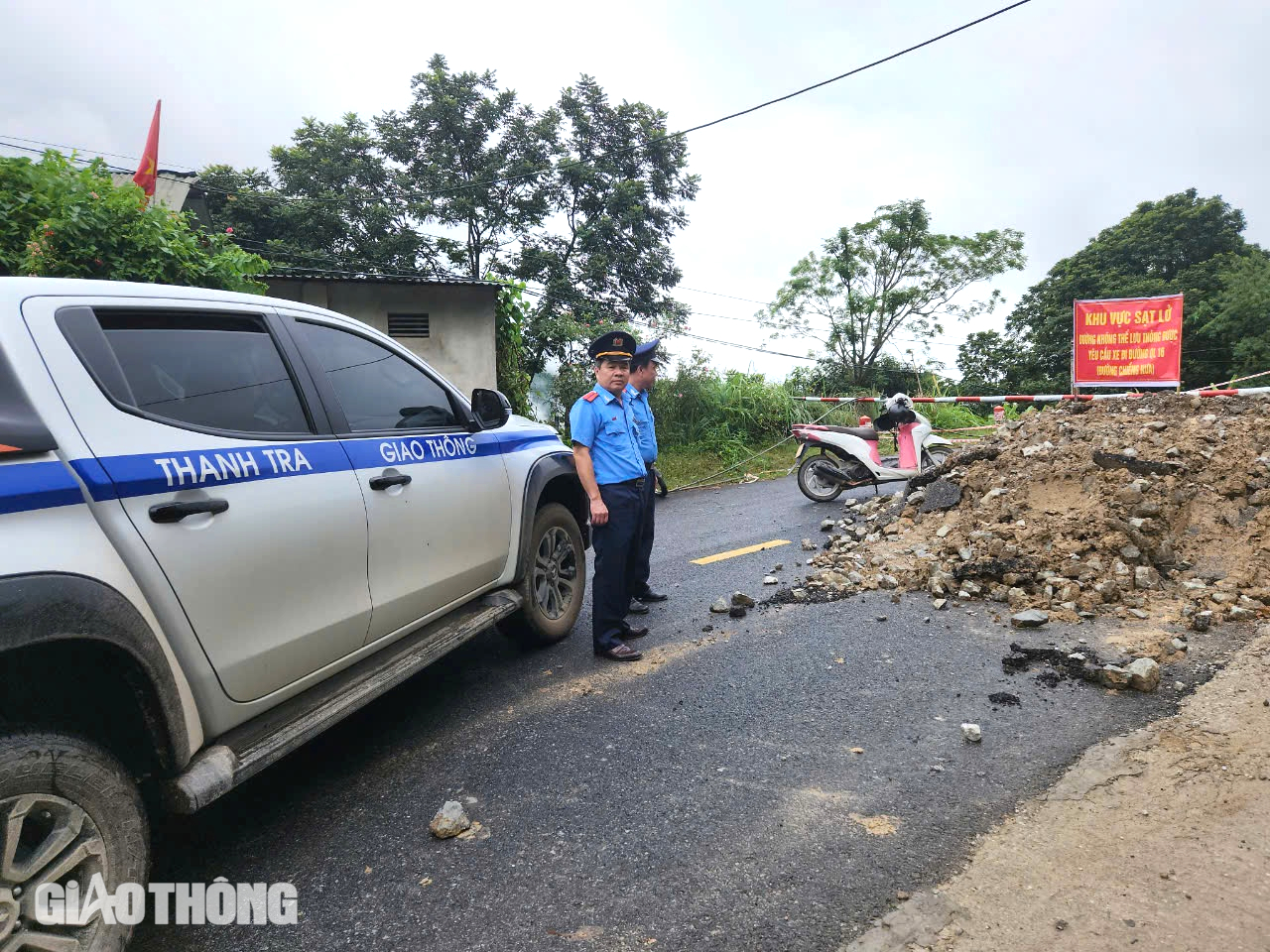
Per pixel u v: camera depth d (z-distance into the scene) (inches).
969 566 192.4
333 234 896.3
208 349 96.6
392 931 85.1
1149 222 1461.6
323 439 108.3
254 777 121.3
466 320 526.0
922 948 77.9
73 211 249.9
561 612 178.2
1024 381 1451.8
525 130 981.2
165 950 83.0
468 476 139.6
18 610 63.8
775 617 185.8
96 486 74.9
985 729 123.8
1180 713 122.9
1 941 64.1
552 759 123.0
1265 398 279.7
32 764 65.1
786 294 1247.5
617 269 975.0
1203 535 192.4
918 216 1164.5
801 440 342.3
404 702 148.1
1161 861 88.5
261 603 92.4
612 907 87.0
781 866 92.7
